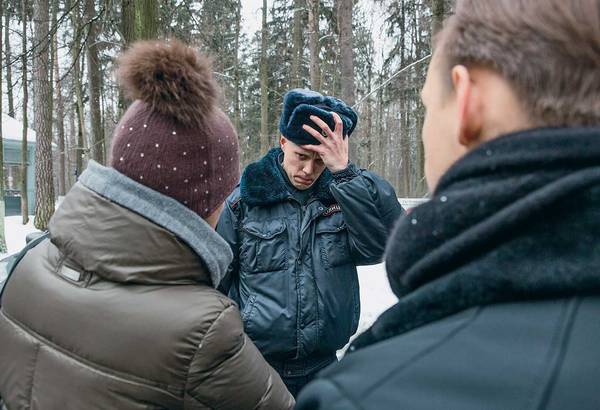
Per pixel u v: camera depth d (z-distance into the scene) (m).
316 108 2.03
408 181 26.83
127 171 1.20
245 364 1.18
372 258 2.12
